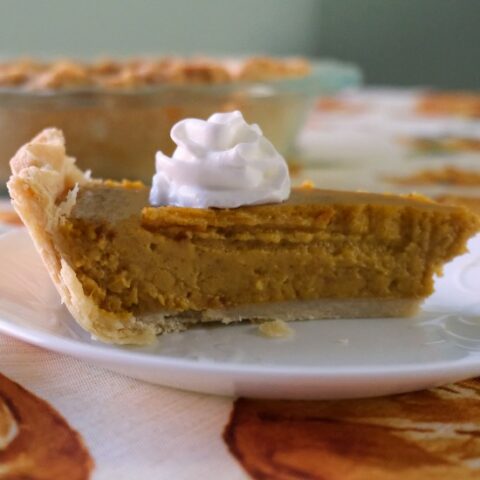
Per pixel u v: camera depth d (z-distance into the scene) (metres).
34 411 0.20
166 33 0.91
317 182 0.37
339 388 0.20
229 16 0.93
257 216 0.25
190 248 0.25
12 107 0.36
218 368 0.19
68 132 0.37
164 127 0.38
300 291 0.26
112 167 0.38
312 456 0.19
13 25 0.84
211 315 0.26
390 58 0.95
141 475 0.18
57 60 0.53
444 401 0.21
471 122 0.58
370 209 0.26
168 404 0.20
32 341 0.21
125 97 0.37
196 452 0.19
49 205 0.24
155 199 0.26
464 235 0.27
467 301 0.27
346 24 0.95
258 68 0.44
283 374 0.19
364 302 0.26
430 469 0.18
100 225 0.24
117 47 0.89
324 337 0.25
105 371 0.22
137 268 0.25
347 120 0.59
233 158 0.25
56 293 0.25
